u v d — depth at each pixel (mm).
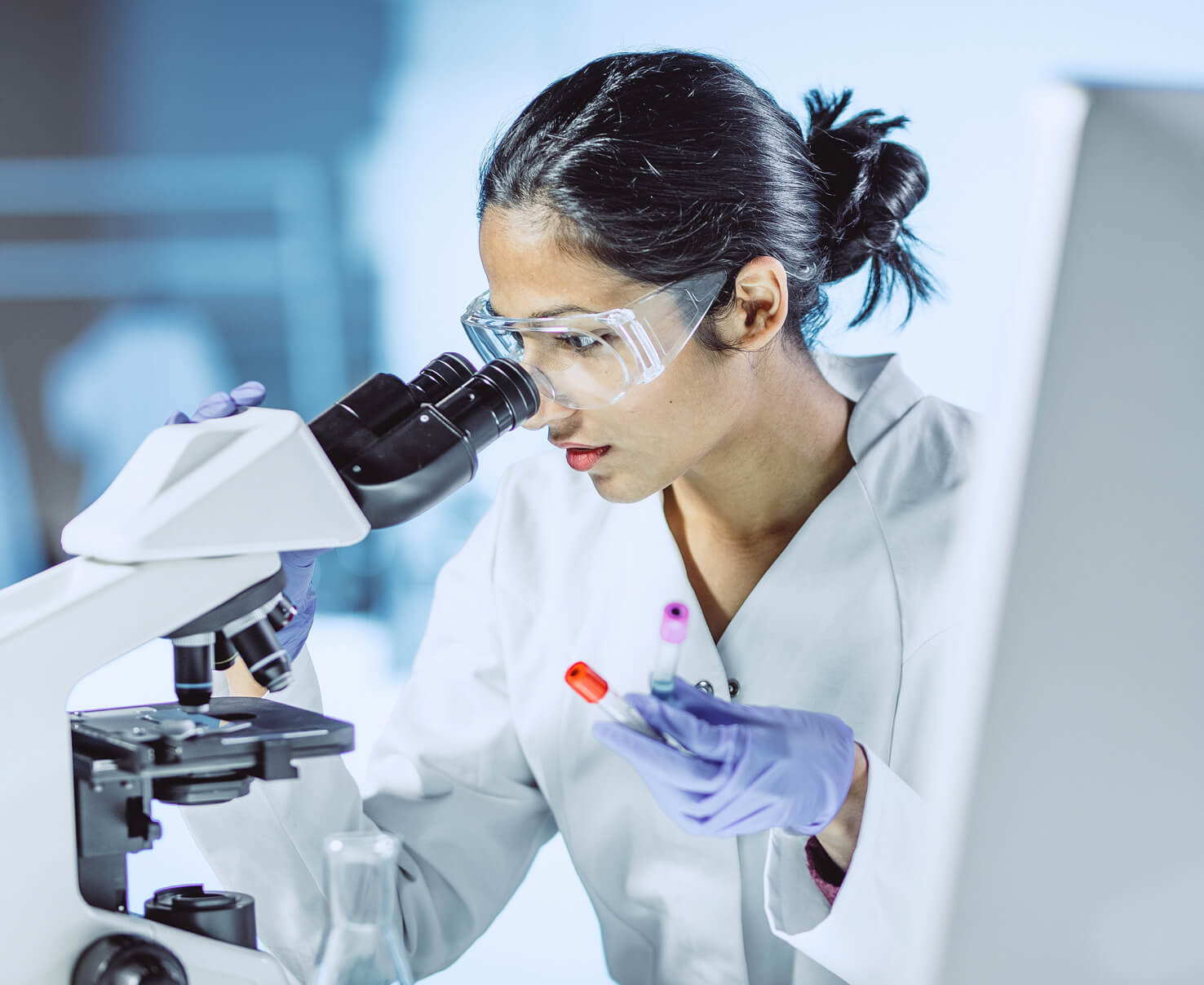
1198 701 550
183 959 866
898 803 1104
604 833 1438
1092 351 530
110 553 837
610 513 1542
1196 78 532
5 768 800
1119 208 520
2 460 4734
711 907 1368
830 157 1353
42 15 4570
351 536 904
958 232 3545
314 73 4605
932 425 1452
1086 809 561
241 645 923
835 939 1111
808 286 1314
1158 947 567
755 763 972
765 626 1389
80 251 4738
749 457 1381
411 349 4789
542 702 1491
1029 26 3768
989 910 572
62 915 829
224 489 854
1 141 4656
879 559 1376
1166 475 536
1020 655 552
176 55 4629
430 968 1413
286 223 4746
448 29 4531
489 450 4383
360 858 840
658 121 1141
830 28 3953
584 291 1131
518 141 1153
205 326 4777
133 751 844
